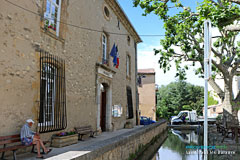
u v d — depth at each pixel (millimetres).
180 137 17016
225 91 13227
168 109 39531
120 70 14594
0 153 5117
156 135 14719
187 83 44250
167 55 14391
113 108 12781
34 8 6324
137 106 18719
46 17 7125
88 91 9555
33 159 5066
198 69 17531
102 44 11695
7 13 5367
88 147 5277
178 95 41156
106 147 5656
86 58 9523
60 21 7719
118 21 14508
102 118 12266
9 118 5297
